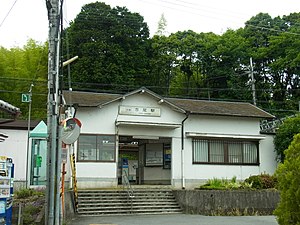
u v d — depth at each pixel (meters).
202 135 24.34
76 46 39.09
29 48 38.31
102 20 40.50
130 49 40.53
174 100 26.91
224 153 24.98
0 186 9.90
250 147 25.66
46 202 11.52
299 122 25.09
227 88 43.25
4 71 34.84
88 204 19.39
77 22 40.25
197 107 25.61
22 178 21.66
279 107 41.81
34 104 35.91
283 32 40.91
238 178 24.89
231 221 16.50
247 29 44.56
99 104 22.50
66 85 37.41
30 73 36.19
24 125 22.70
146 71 40.94
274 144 26.05
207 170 24.42
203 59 44.75
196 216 18.50
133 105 23.72
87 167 22.20
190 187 23.91
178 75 46.12
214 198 19.48
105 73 37.97
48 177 11.57
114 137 23.06
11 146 21.91
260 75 43.25
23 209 14.13
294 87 43.00
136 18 42.47
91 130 22.69
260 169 25.50
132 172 26.95
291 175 8.95
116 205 19.86
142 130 23.73
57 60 12.00
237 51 42.69
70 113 19.69
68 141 12.21
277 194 20.31
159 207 20.33
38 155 21.72
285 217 8.88
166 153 25.42
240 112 25.72
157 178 25.53
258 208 19.83
